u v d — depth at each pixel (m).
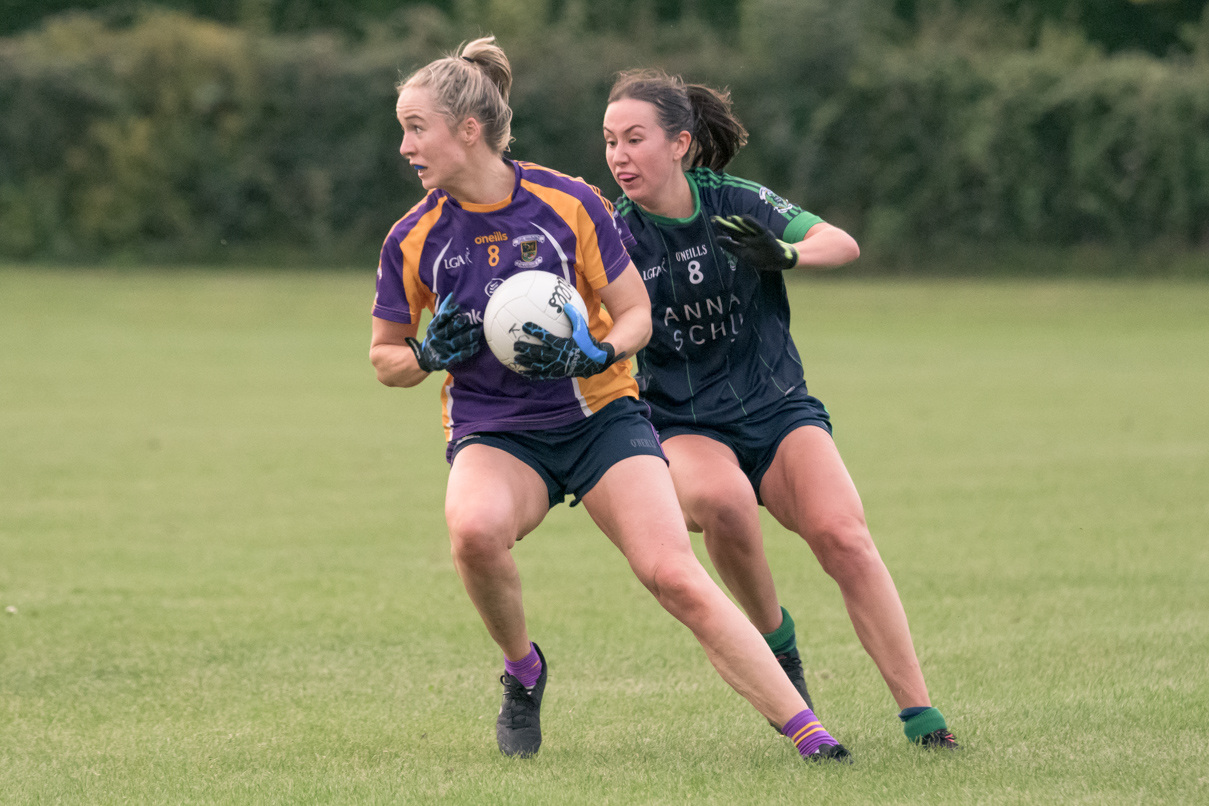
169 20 122.31
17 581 25.77
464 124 14.45
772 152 124.50
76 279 106.12
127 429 45.88
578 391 15.03
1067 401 52.41
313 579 25.92
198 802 13.55
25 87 117.19
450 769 14.70
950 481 36.16
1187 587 24.41
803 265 15.41
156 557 27.91
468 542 14.16
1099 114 123.50
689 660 20.20
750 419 16.61
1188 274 122.00
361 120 122.50
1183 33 141.00
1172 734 15.31
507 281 14.59
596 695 18.28
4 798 13.91
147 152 118.69
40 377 59.00
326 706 17.89
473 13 129.00
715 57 125.06
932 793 13.08
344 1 143.88
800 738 14.04
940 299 101.44
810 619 22.84
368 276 114.06
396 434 45.44
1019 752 14.66
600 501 14.81
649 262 16.58
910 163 124.12
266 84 121.06
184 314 86.06
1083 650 20.02
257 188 121.75
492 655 20.69
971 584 24.94
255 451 41.78
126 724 17.08
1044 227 125.06
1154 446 41.72
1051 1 149.00
